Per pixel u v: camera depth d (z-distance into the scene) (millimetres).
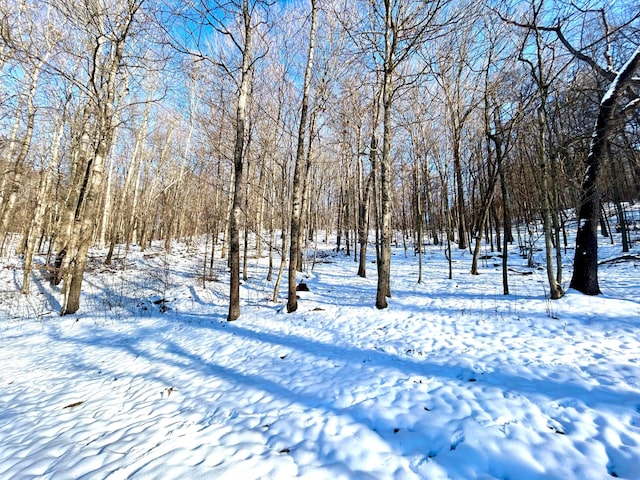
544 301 7457
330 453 2910
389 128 8430
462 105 15305
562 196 13125
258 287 13258
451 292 10094
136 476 2766
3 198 14602
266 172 14461
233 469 2746
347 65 10484
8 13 9992
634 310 5914
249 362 5566
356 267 18609
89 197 10328
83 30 10719
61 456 3234
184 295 12305
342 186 26844
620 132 7324
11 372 5887
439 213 26578
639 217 23047
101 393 4883
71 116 14133
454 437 2889
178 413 4035
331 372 4719
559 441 2682
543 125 7703
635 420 2857
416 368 4500
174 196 24609
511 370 4121
